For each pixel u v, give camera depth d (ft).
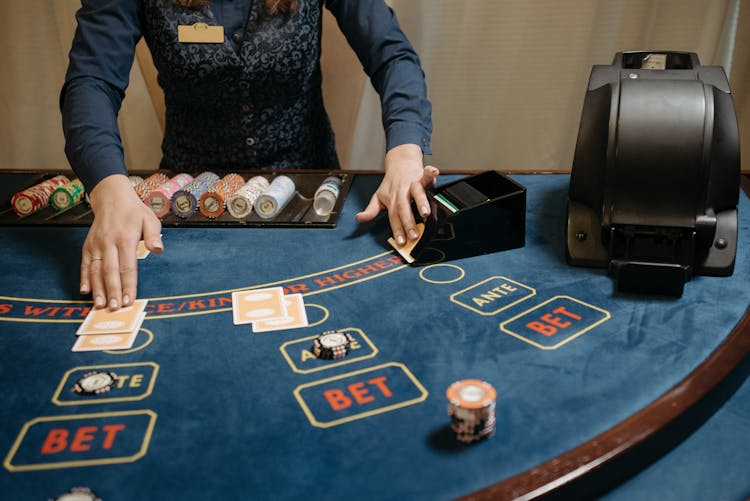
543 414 3.12
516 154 9.57
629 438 2.94
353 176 6.21
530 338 3.76
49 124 9.62
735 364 3.48
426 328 3.87
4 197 5.87
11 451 2.96
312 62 6.64
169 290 4.37
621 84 4.86
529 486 2.71
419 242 4.75
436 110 9.50
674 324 3.88
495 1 8.82
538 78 9.12
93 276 4.36
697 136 4.51
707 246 4.52
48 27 9.14
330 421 3.10
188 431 3.06
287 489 2.72
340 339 3.67
